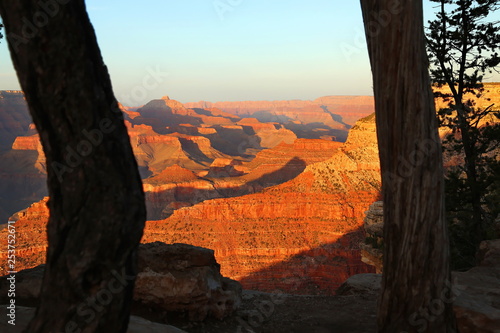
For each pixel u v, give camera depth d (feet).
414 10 17.12
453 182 74.79
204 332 27.96
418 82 17.46
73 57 11.07
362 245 154.20
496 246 39.01
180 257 30.55
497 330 22.47
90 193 11.33
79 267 11.19
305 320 31.91
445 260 18.33
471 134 74.49
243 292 39.45
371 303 36.29
